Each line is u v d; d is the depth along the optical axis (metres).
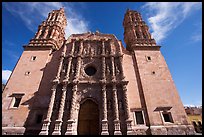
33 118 30.97
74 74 36.50
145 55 41.38
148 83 35.31
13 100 33.22
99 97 32.81
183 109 31.22
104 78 34.69
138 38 46.31
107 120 29.22
